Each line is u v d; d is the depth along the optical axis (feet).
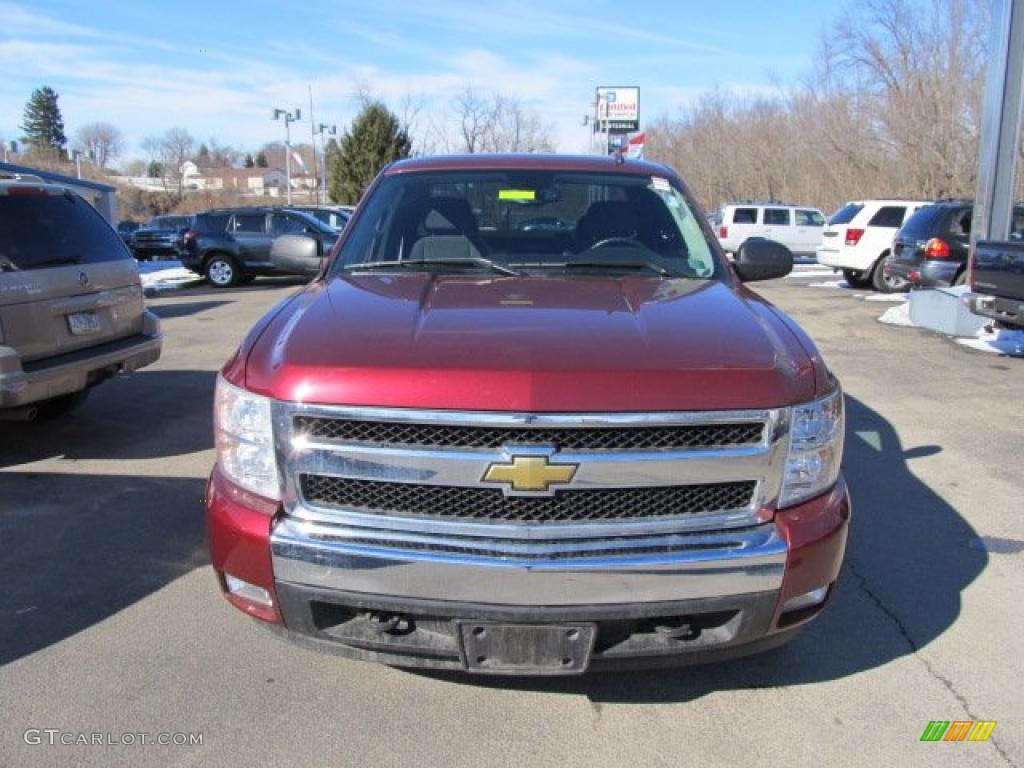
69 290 18.12
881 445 18.97
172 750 8.39
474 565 7.53
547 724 8.84
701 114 174.09
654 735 8.70
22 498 15.52
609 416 7.44
